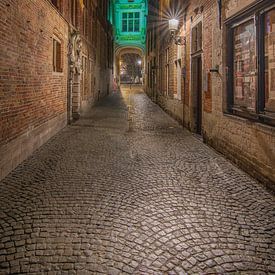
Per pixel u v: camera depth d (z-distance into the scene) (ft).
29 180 17.07
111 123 40.06
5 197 14.58
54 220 12.26
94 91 63.57
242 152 19.39
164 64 53.16
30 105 22.65
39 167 19.58
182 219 12.45
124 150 24.67
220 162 21.16
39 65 24.95
